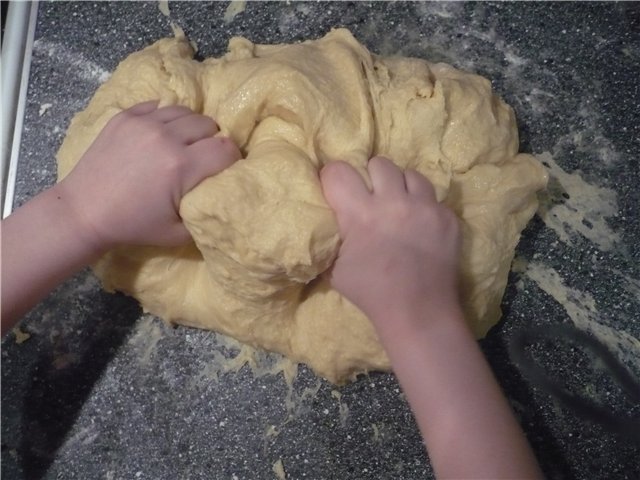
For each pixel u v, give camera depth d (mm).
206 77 328
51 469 346
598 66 367
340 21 381
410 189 281
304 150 298
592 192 354
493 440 259
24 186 373
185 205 282
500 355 340
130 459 345
